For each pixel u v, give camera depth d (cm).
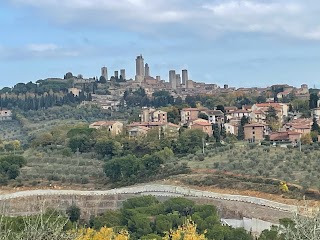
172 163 14900
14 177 14538
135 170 14662
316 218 2680
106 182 14688
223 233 7725
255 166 13388
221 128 19375
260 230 9494
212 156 15212
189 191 12106
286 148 15100
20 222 4262
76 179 14712
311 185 11306
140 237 8031
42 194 12512
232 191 12056
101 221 9200
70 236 2764
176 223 8569
